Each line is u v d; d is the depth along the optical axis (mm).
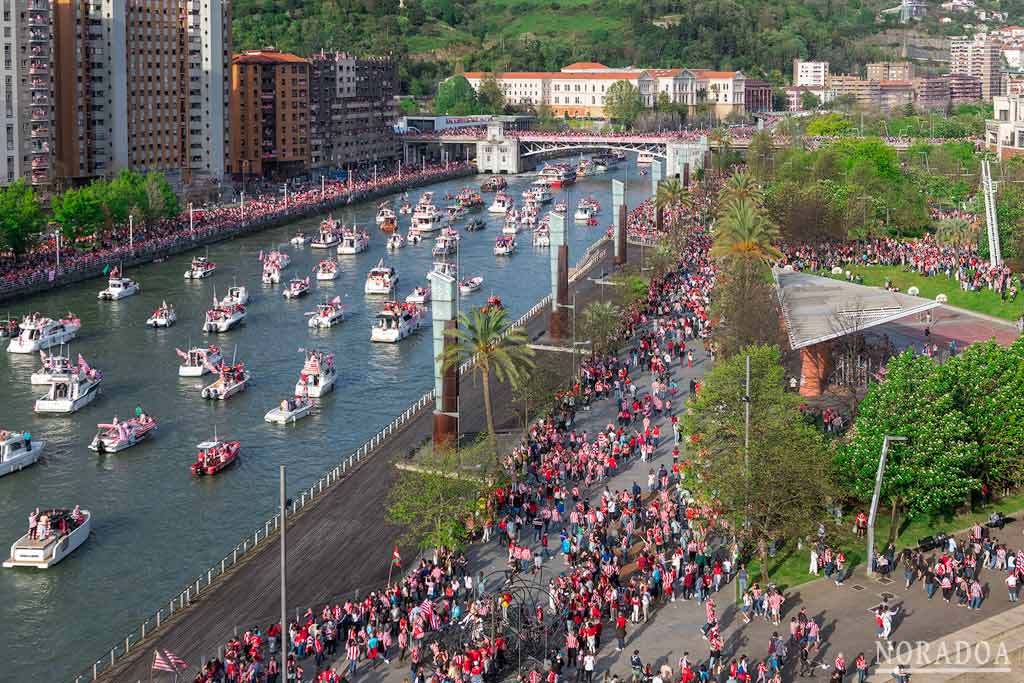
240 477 146750
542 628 96250
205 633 101562
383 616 98188
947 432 114938
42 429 165875
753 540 108062
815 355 154000
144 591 116125
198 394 182375
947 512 119375
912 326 196125
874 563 107562
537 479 128750
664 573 104438
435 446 132250
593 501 123625
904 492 115062
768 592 100625
